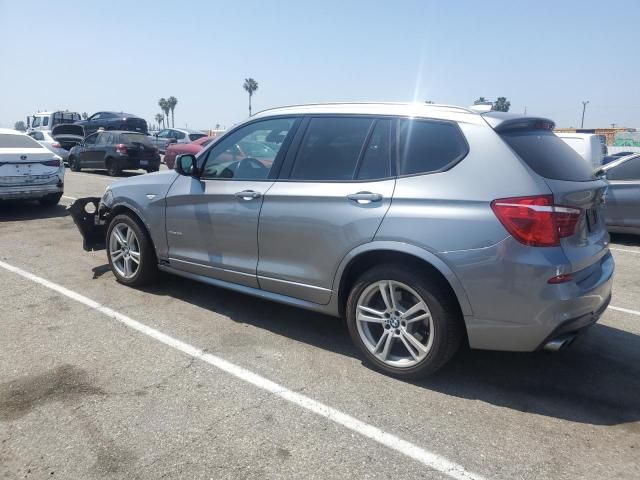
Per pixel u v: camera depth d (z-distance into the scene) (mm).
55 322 4391
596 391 3439
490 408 3205
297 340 4156
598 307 3314
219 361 3748
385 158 3549
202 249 4551
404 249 3283
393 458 2707
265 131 4258
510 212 3008
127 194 5145
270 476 2551
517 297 3012
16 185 9281
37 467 2574
